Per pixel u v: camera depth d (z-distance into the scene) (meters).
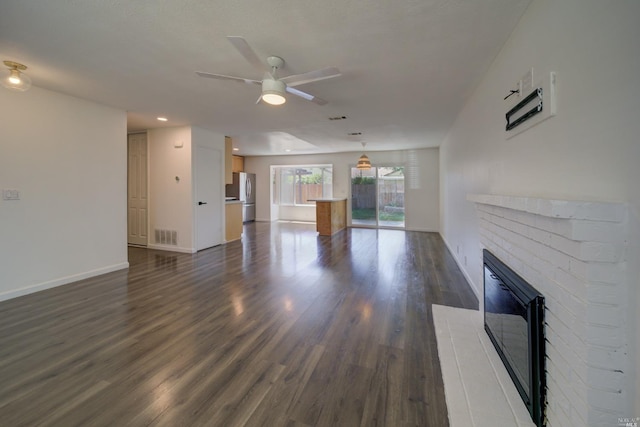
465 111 3.81
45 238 3.36
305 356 2.02
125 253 4.26
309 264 4.50
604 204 0.99
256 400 1.59
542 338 1.35
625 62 0.96
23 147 3.16
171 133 5.31
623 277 0.98
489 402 1.50
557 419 1.25
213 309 2.80
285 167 10.40
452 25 2.02
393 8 1.83
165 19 1.95
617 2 1.00
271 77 2.43
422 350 2.09
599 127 1.11
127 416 1.47
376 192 8.58
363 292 3.27
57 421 1.44
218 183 5.97
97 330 2.38
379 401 1.59
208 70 2.77
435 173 7.85
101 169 3.93
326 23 2.00
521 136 1.90
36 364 1.91
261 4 1.79
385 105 3.86
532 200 1.27
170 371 1.84
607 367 1.01
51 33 2.12
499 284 1.92
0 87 2.98
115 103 3.84
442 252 5.34
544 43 1.58
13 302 2.96
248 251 5.45
